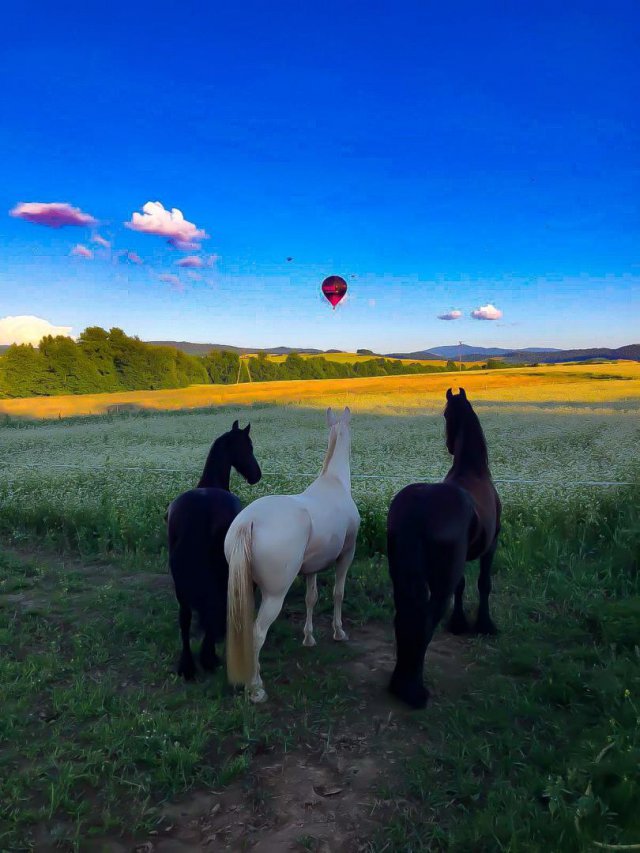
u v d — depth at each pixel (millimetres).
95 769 3480
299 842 2896
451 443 5145
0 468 12234
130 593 6309
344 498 4918
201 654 4617
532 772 3281
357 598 6117
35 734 3867
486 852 2797
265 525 4105
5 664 4746
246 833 2990
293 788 3312
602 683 3984
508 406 24250
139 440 17828
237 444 5891
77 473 11250
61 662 4895
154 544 7918
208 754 3623
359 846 2885
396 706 4129
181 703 4195
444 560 3994
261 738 3740
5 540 8570
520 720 3912
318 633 5445
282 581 4125
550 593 6043
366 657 4949
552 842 2783
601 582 6070
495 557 6820
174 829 3035
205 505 4621
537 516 7562
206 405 33219
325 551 4559
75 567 7398
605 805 2883
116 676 4676
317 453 13492
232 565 3982
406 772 3410
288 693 4320
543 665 4578
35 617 5801
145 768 3516
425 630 3986
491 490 4938
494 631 5238
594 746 3334
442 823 3023
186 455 13930
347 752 3633
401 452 12891
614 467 10055
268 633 5324
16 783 3324
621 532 6789
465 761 3445
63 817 3131
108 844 2939
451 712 3977
